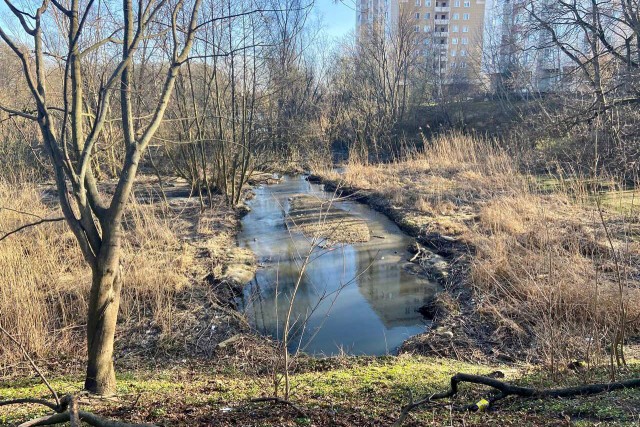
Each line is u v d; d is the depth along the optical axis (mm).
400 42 27891
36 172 13758
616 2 14117
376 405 3229
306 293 7539
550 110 17594
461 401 3217
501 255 7207
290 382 4066
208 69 12516
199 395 3664
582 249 7324
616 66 14453
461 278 7551
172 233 9789
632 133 11617
